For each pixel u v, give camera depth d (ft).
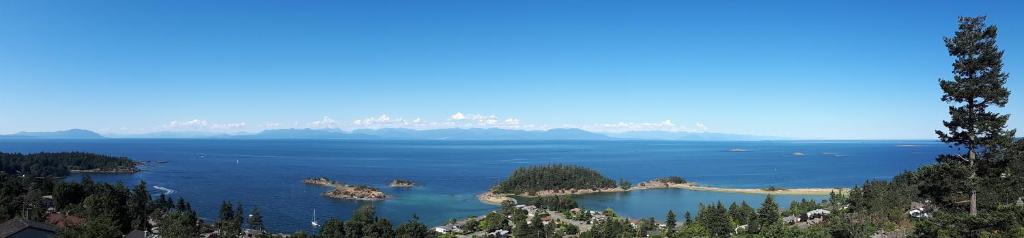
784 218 485.97
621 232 453.58
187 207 569.23
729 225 411.54
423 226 451.53
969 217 161.27
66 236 279.90
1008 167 157.07
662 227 496.64
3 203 428.97
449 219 589.73
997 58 151.02
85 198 482.28
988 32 151.53
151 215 508.53
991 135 153.38
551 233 467.11
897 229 305.94
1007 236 161.99
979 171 160.66
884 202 395.34
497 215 514.27
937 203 179.11
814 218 481.46
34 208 447.01
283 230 523.70
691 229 421.18
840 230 286.66
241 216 502.79
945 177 164.66
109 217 382.63
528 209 617.21
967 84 153.38
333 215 609.42
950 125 162.40
